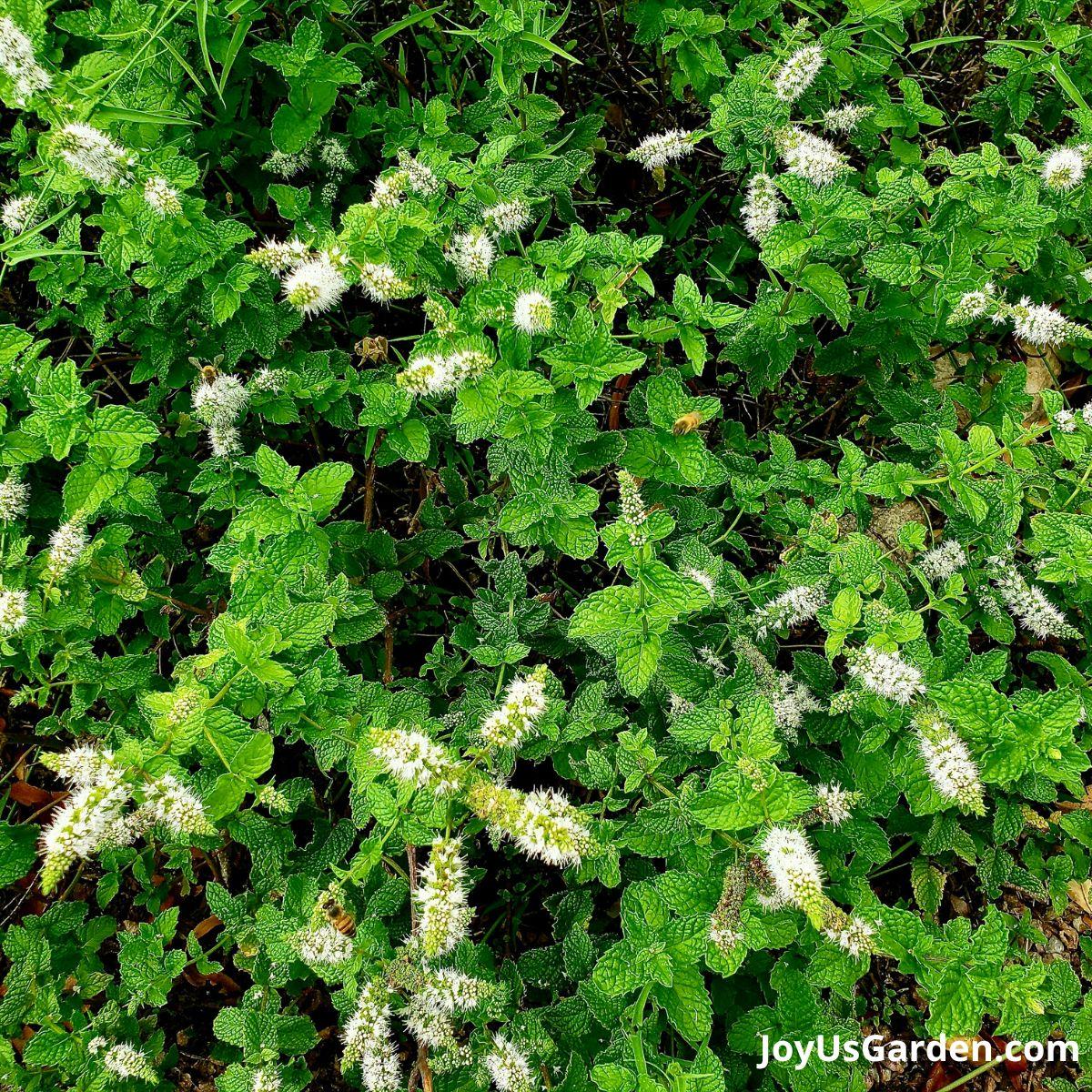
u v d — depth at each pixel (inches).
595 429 25.7
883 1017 29.1
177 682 27.1
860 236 27.6
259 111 29.5
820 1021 23.5
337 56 27.0
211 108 28.5
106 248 25.5
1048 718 21.9
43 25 24.2
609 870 23.3
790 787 21.6
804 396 32.6
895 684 23.2
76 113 24.1
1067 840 27.7
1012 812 26.1
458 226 27.5
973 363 31.5
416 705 25.2
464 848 24.6
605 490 31.8
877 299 29.1
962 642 24.4
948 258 26.9
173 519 28.7
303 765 29.2
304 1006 28.8
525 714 22.8
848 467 26.7
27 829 27.2
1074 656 30.8
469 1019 23.3
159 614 27.9
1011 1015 22.0
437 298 24.9
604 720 25.3
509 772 24.4
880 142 33.4
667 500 28.5
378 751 22.3
